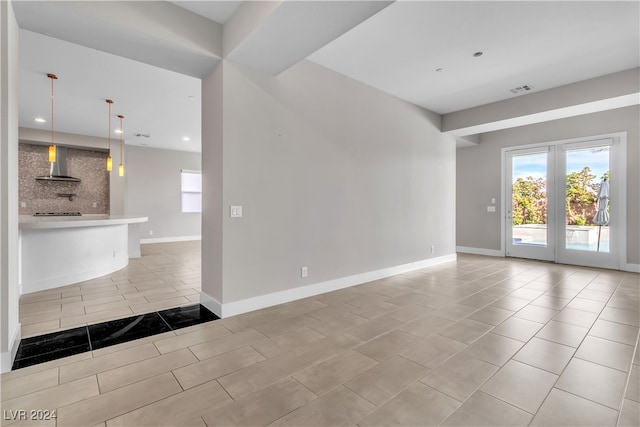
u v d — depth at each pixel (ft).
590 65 12.16
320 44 8.53
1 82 6.28
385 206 14.70
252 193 10.02
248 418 5.03
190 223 30.30
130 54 9.04
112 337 8.07
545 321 9.21
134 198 26.91
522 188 20.21
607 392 5.73
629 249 16.17
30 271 11.90
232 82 9.53
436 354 7.20
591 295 11.87
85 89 14.02
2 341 6.39
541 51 11.09
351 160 13.14
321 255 12.05
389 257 14.93
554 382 6.05
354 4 6.88
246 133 9.85
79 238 13.55
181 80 13.12
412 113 16.24
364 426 4.84
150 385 5.94
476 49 10.94
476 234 22.53
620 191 16.38
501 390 5.80
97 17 7.22
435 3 8.48
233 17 8.80
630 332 8.39
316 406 5.34
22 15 7.09
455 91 14.70
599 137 16.97
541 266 17.60
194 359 6.95
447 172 18.71
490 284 13.52
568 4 8.55
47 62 11.50
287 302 10.96
